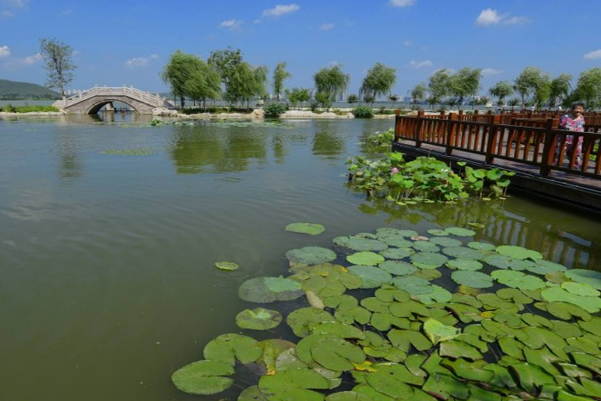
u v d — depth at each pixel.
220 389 2.03
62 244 3.99
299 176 7.72
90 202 5.56
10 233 4.29
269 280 3.20
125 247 3.93
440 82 46.59
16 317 2.73
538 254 3.86
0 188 6.38
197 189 6.44
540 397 1.95
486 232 4.59
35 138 14.56
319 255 3.71
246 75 37.78
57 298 2.97
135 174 7.70
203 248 3.93
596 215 5.15
